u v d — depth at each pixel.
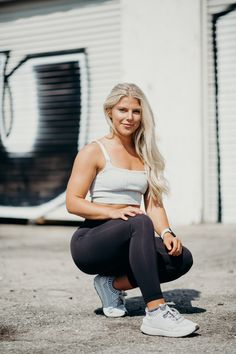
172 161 8.09
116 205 3.29
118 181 3.26
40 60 9.27
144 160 3.37
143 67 8.27
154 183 3.36
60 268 5.17
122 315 3.39
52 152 9.16
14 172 9.51
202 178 7.97
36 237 7.53
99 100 8.74
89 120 8.84
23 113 9.44
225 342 2.86
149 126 3.35
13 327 3.22
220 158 7.92
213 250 5.97
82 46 8.88
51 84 9.17
